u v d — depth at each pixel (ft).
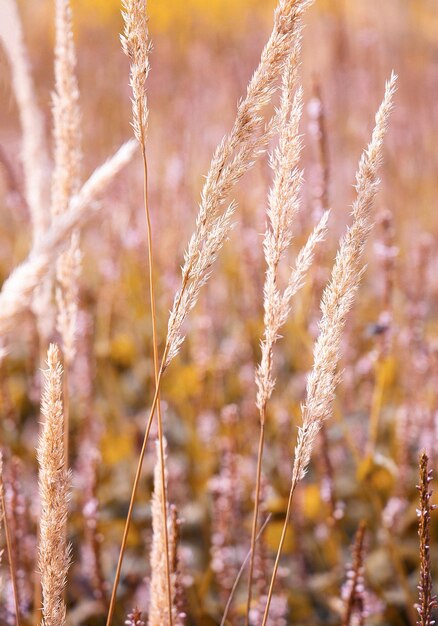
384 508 9.43
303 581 8.61
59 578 3.77
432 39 20.22
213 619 7.59
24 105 6.35
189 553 8.59
